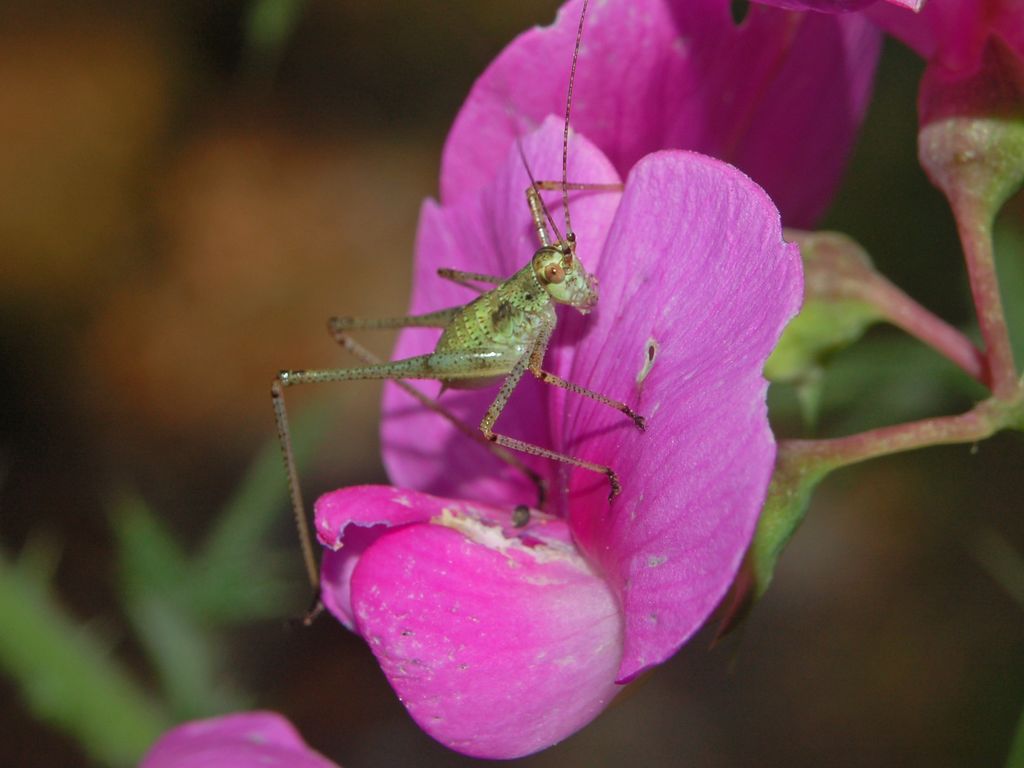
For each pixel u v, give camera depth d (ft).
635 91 0.37
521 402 0.40
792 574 0.80
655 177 0.33
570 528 0.35
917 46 0.35
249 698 0.48
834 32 0.37
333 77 1.34
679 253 0.33
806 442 0.34
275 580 0.49
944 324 0.37
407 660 0.33
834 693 0.76
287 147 1.33
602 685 0.33
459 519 0.35
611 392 0.34
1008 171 0.35
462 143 0.38
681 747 0.75
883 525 0.80
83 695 0.47
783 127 0.38
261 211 1.29
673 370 0.32
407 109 1.34
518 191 0.37
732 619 0.33
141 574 0.48
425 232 0.40
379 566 0.34
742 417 0.30
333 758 0.78
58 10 1.35
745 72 0.37
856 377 0.46
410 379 0.41
